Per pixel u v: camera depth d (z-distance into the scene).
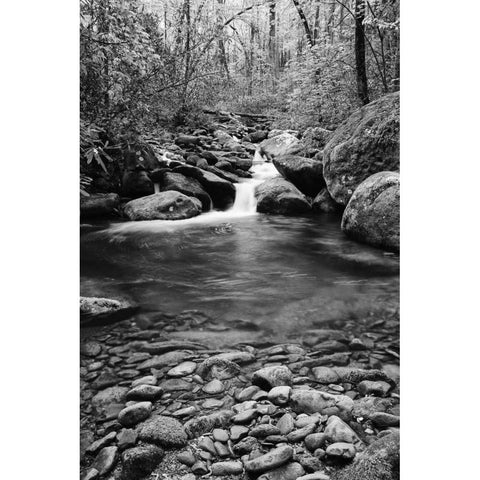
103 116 6.14
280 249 5.32
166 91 8.24
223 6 9.75
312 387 2.79
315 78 8.73
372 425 2.49
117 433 2.45
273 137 9.95
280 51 15.91
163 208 6.55
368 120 6.29
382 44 7.80
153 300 3.95
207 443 2.39
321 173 7.18
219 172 7.98
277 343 3.27
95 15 5.20
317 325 3.50
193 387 2.79
